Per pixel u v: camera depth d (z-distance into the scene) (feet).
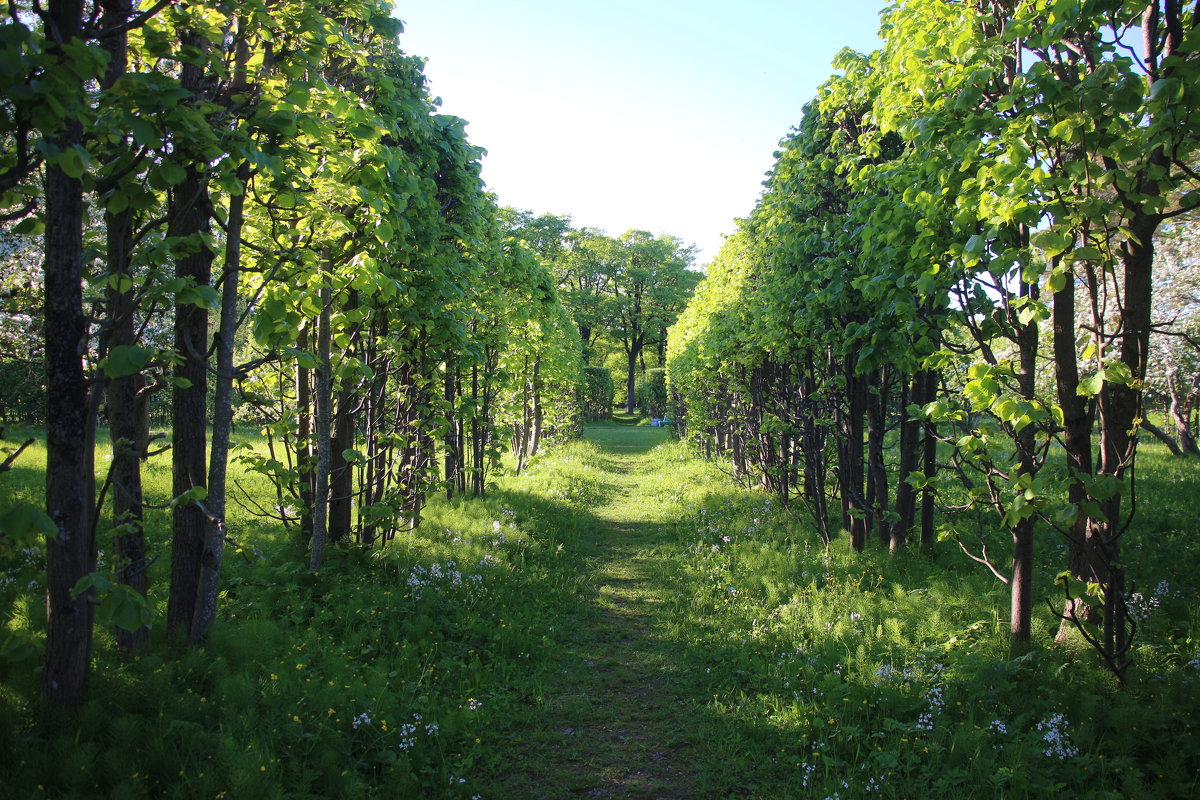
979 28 16.03
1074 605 15.75
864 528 26.73
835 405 27.68
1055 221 12.75
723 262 44.24
